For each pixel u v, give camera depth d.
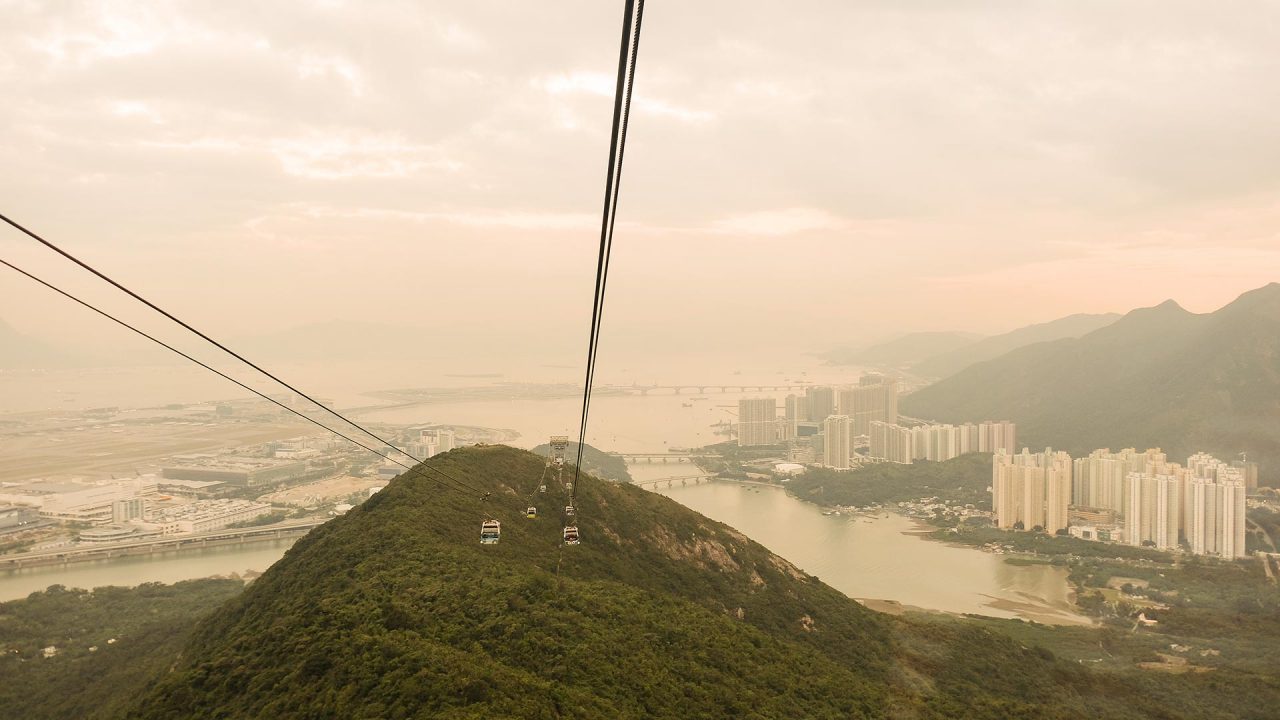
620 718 42.69
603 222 17.28
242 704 40.25
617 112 13.35
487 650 47.56
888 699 62.59
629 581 80.62
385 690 38.06
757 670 60.16
